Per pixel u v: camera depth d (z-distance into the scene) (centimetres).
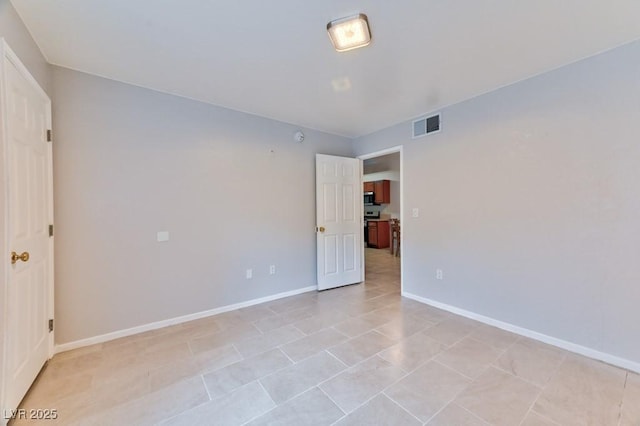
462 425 145
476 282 284
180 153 283
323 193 393
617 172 200
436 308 319
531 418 150
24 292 169
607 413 153
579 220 217
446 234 311
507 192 258
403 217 362
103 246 243
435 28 177
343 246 414
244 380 185
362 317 293
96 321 240
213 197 304
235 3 154
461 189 295
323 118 349
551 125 230
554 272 230
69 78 228
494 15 165
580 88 215
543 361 206
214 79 248
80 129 232
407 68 228
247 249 330
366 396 168
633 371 192
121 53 206
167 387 179
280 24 173
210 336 251
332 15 165
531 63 221
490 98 269
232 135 318
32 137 184
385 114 334
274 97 286
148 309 265
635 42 191
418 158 340
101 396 170
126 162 254
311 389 175
